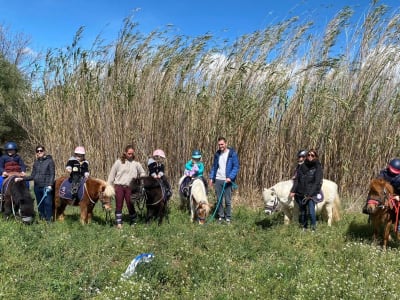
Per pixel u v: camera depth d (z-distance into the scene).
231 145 12.84
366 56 12.82
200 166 11.45
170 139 13.80
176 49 14.24
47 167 10.06
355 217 10.96
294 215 10.09
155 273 6.42
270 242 8.40
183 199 11.55
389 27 12.67
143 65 14.62
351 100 12.52
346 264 7.20
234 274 6.76
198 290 6.05
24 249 7.36
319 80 12.82
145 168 13.87
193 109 13.59
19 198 9.27
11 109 24.41
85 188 9.74
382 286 6.20
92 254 7.41
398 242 8.66
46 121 16.25
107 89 14.66
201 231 9.08
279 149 12.80
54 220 10.30
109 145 14.32
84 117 14.92
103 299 5.48
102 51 15.20
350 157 12.59
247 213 11.34
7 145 10.30
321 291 5.81
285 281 6.34
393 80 12.70
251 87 13.19
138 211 11.53
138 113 14.12
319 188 9.41
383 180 8.16
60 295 5.78
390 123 12.62
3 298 5.52
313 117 12.41
